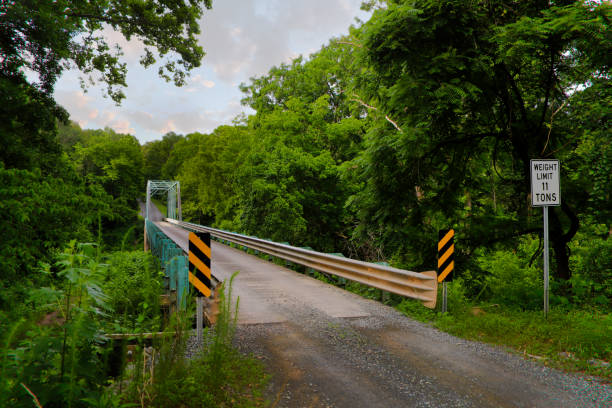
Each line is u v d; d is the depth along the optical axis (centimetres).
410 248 1036
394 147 906
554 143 923
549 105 938
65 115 1290
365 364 472
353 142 2980
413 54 788
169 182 8075
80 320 264
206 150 5716
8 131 1041
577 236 1076
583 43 675
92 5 1524
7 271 554
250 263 1470
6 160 1025
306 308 761
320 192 2947
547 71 856
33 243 620
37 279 580
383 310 753
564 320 618
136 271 853
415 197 999
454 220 1025
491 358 491
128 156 7269
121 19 1622
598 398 376
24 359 258
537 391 393
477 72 807
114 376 363
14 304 327
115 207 755
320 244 3017
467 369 455
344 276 962
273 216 2611
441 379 425
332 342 557
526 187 972
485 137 995
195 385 367
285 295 882
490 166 1091
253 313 714
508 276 958
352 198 1071
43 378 273
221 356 419
